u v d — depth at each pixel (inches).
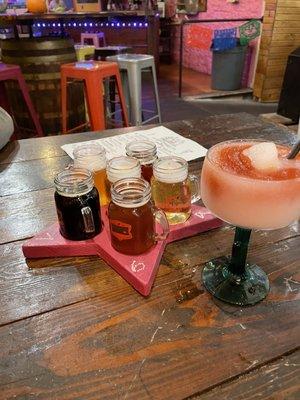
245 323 22.1
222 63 199.6
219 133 51.7
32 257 27.8
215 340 21.0
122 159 29.6
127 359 19.9
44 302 23.7
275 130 52.7
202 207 32.4
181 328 21.8
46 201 35.7
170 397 17.9
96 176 30.6
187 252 28.4
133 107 125.3
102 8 192.2
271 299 23.9
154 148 33.3
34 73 118.6
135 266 25.0
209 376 19.0
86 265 27.0
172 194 28.6
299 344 20.8
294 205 21.3
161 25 258.7
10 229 31.4
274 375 19.1
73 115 131.8
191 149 45.6
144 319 22.4
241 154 23.2
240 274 25.5
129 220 24.4
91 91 102.7
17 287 25.0
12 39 121.1
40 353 20.2
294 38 180.9
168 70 269.1
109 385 18.5
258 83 192.7
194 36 202.8
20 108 126.6
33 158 45.3
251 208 21.0
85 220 26.7
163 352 20.3
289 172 21.5
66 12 129.2
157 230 28.0
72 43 125.5
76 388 18.4
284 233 31.0
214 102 192.7
